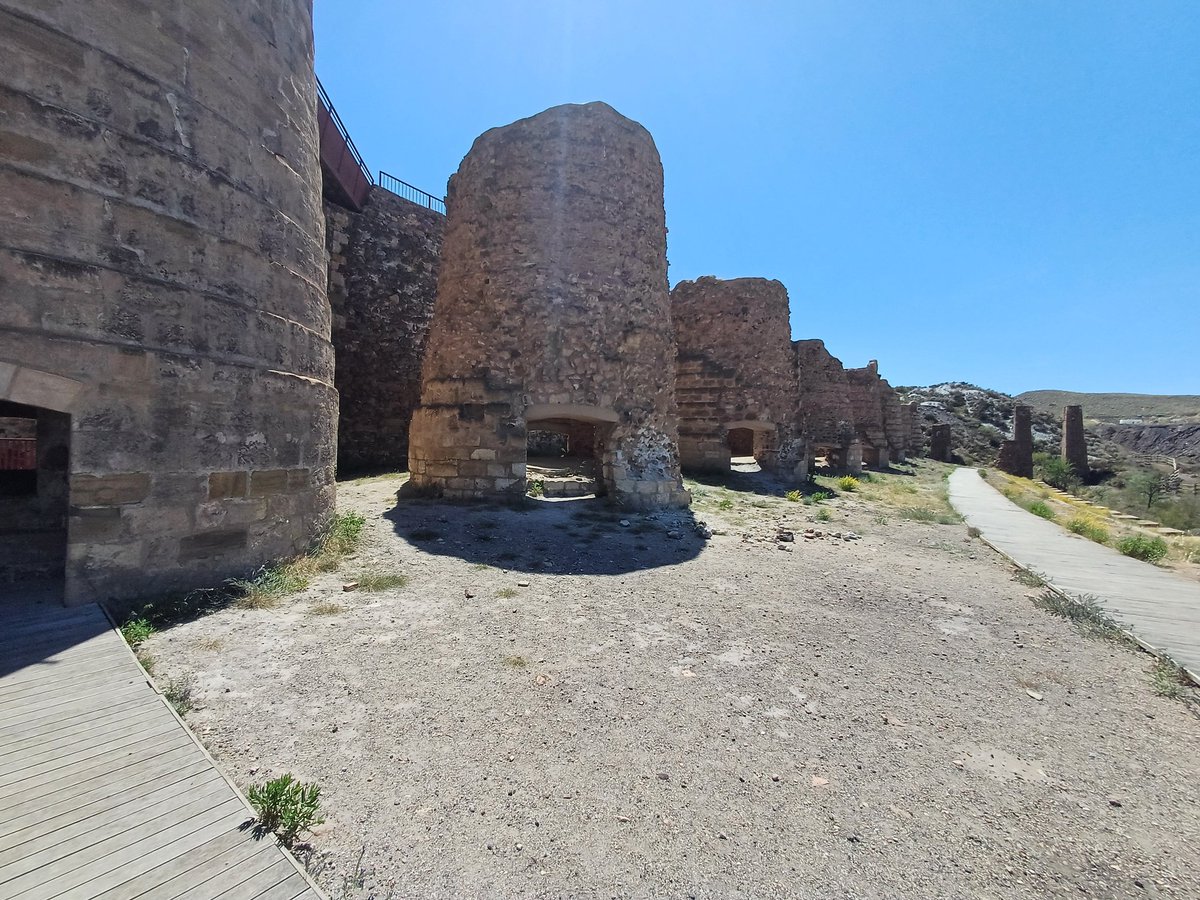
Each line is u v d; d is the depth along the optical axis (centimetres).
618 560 776
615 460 1089
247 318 565
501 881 243
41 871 209
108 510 466
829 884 253
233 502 552
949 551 1023
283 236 620
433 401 1114
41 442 632
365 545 752
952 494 2008
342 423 1775
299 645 455
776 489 1667
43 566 586
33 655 375
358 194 1784
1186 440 6269
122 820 239
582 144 1084
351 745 331
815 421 2797
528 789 305
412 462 1169
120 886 207
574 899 237
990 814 307
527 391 1041
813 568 819
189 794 259
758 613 608
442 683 412
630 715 387
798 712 406
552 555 775
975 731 395
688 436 1853
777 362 1880
